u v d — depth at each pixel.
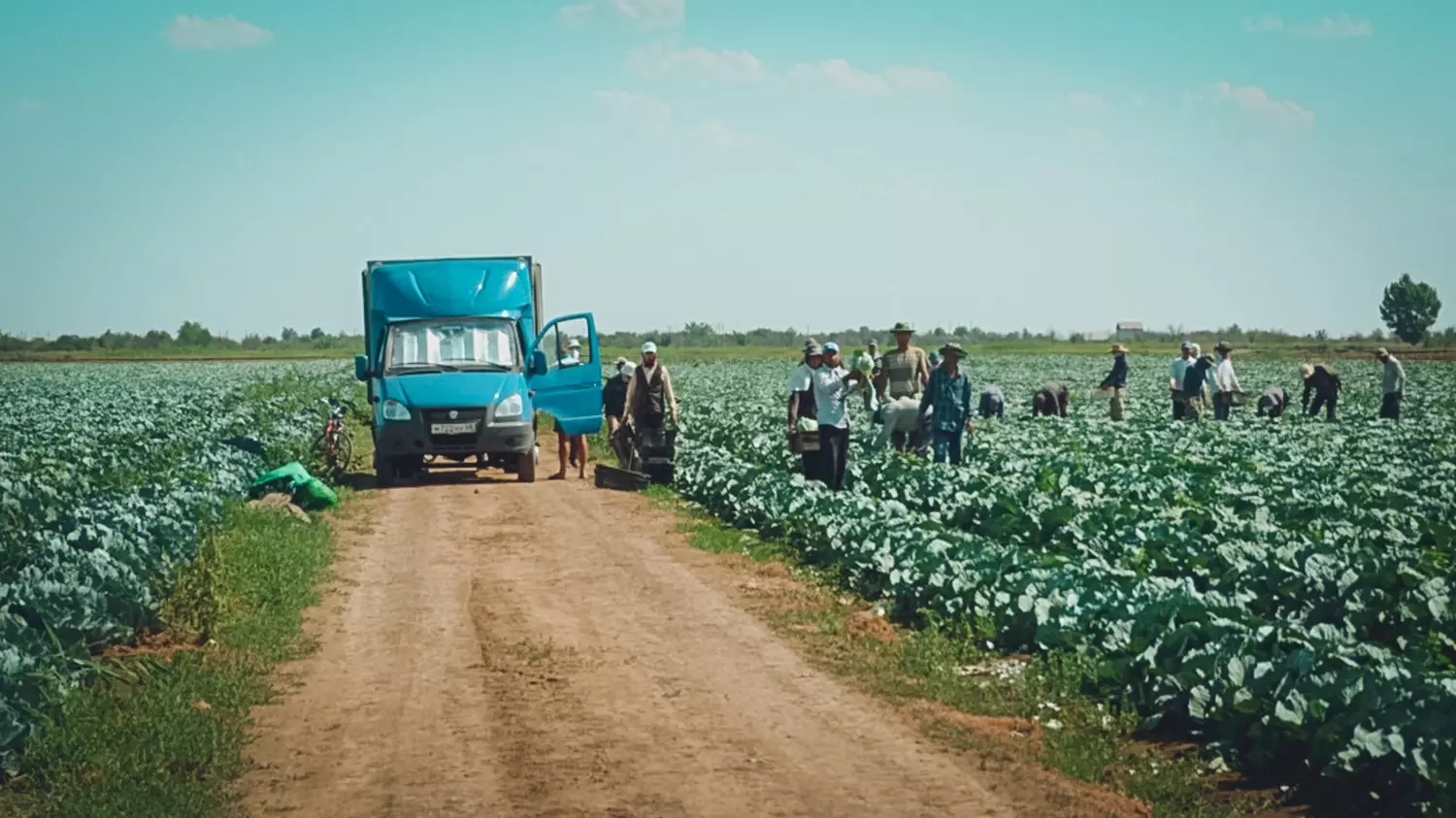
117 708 10.08
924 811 8.15
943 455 24.02
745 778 8.78
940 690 10.81
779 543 18.11
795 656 12.10
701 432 36.22
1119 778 8.77
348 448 29.58
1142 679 10.18
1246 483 22.56
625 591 15.36
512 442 26.50
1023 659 11.75
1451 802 7.33
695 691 10.98
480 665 11.97
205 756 9.12
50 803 8.27
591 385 27.58
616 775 8.87
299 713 10.48
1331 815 8.00
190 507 17.98
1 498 19.97
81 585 12.34
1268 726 8.73
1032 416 45.16
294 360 139.25
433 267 28.33
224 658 12.05
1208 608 11.26
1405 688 8.50
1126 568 15.19
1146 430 34.53
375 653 12.49
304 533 18.97
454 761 9.22
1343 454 29.06
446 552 18.39
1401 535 16.78
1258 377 78.38
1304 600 12.98
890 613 13.85
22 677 9.29
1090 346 166.12
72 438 34.81
